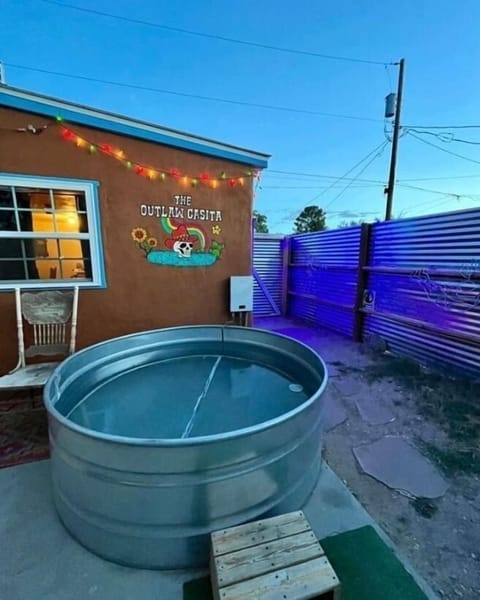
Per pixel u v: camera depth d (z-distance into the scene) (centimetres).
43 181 304
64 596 135
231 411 229
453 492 196
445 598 134
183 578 143
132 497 141
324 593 119
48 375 255
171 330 343
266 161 400
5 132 287
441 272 373
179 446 133
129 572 146
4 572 144
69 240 333
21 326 283
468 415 286
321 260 623
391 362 421
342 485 200
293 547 128
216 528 146
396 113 1026
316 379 259
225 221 393
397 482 204
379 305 482
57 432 155
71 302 303
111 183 331
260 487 153
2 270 312
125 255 348
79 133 312
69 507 157
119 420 217
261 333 338
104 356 294
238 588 113
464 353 360
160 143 345
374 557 152
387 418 284
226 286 405
